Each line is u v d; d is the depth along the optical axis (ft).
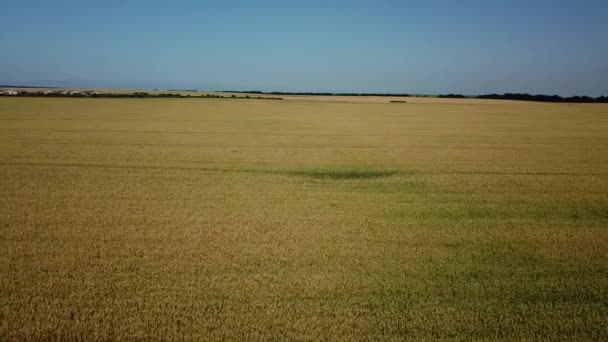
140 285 24.54
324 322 20.88
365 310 21.95
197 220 37.55
